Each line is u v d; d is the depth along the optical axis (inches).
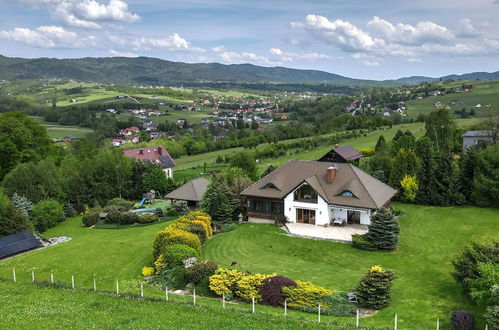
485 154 2256.4
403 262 1476.4
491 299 950.4
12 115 3191.4
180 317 967.6
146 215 2277.3
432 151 2522.1
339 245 1672.0
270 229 1919.3
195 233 1712.6
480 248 1149.1
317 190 1921.8
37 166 2618.1
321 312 1059.3
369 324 987.3
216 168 4328.3
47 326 890.1
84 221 2354.8
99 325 901.8
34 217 2279.8
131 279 1397.6
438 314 1037.2
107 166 2908.5
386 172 2544.3
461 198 2187.5
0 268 1582.2
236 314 997.8
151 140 6614.2
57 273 1492.4
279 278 1167.6
